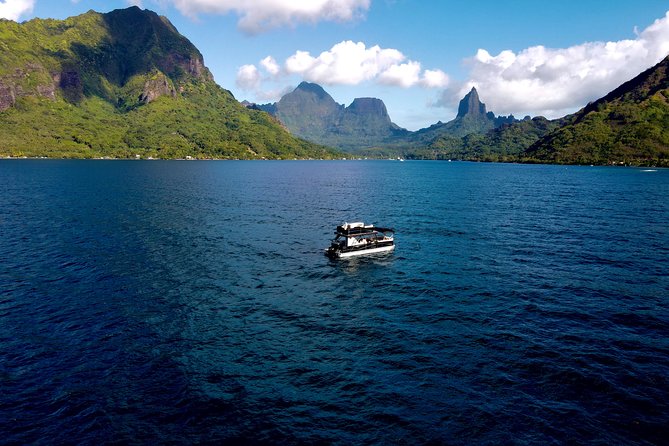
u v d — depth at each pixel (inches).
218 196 4884.4
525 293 1732.3
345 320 1466.5
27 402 981.8
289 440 863.7
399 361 1179.3
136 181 6378.0
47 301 1603.1
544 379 1083.9
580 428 896.3
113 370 1126.4
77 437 869.2
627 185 6796.3
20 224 2952.8
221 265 2114.9
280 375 1108.5
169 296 1680.6
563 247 2527.1
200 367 1147.3
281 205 4249.5
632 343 1285.7
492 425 904.9
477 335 1341.0
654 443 852.6
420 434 879.7
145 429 896.3
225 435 879.1
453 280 1911.9
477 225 3235.7
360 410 960.3
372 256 2330.2
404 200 4788.4
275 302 1635.1
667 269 2065.7
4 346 1246.9
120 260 2159.2
